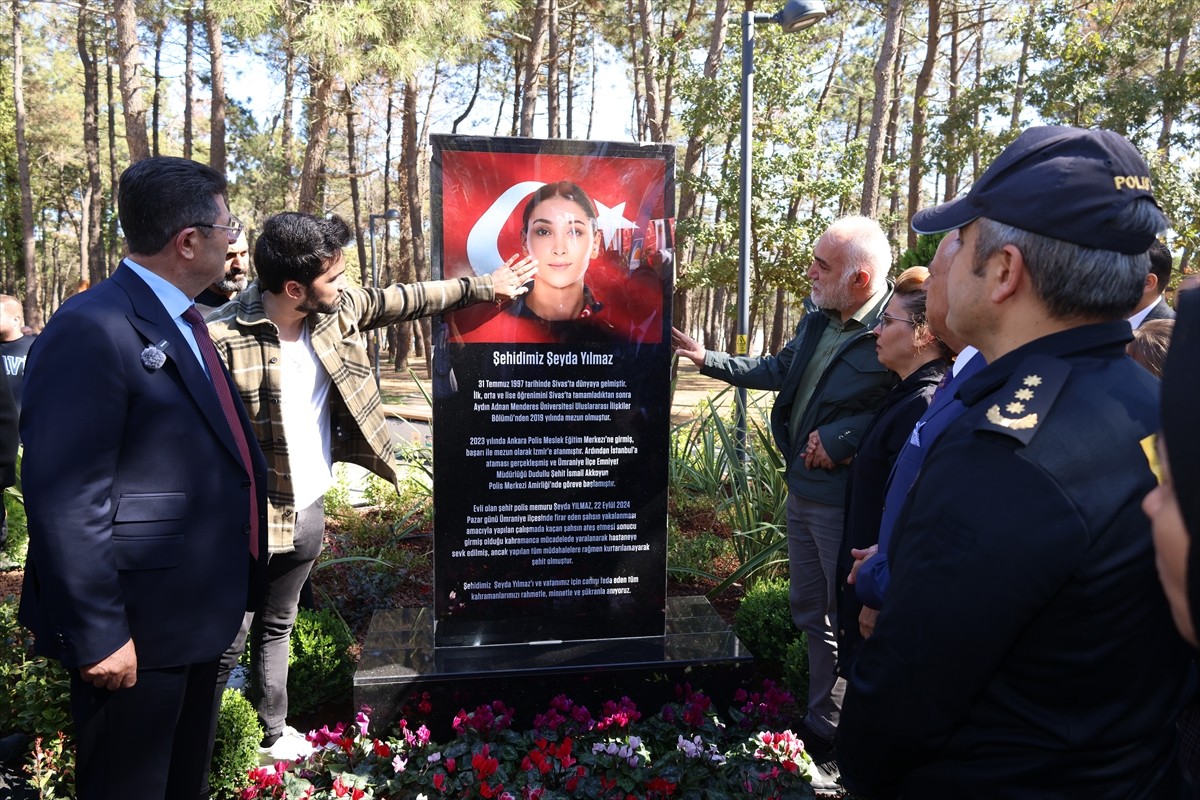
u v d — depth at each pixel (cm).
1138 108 1680
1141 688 121
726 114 1670
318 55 989
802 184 1667
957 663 119
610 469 311
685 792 253
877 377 278
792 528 301
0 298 501
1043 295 127
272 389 262
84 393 179
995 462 119
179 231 197
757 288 1761
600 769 260
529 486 307
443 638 308
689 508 537
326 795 250
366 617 408
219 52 1652
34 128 3356
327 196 3497
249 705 281
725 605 420
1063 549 113
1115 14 1727
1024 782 121
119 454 188
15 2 2522
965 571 118
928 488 127
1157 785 125
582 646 310
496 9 1187
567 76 3120
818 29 2736
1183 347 84
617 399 308
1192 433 81
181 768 218
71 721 276
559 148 296
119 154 4100
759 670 365
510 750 263
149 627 190
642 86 2655
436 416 300
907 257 482
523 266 298
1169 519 83
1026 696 122
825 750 291
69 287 5412
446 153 291
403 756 266
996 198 130
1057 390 121
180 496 194
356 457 299
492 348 299
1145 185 125
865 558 198
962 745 126
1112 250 122
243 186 3731
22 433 181
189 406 196
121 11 1364
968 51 2739
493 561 308
